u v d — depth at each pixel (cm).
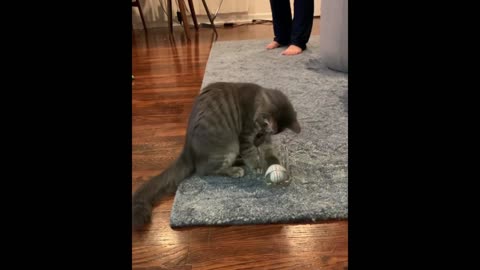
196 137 118
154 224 103
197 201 109
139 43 336
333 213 100
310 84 199
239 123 123
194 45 318
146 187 111
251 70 229
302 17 259
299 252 90
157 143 149
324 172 120
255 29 383
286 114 127
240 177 120
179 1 334
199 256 91
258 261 88
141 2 407
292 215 100
